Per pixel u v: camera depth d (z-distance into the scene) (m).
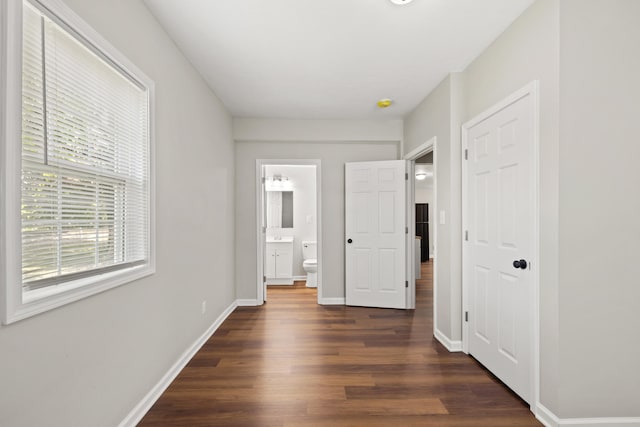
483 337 2.60
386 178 4.33
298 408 2.04
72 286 1.39
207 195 3.24
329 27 2.28
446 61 2.78
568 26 1.78
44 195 1.27
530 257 2.00
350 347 3.01
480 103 2.65
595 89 1.78
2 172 1.07
